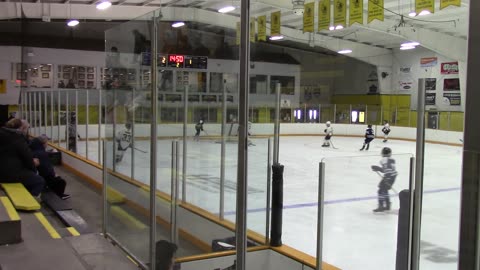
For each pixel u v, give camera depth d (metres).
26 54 16.42
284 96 20.52
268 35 8.05
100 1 11.57
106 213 4.16
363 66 18.55
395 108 15.76
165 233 3.98
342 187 3.70
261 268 4.18
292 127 20.20
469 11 1.30
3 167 5.43
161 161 4.59
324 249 3.51
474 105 1.30
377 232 3.56
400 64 14.34
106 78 5.56
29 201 4.58
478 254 1.33
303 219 5.67
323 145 15.70
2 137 5.43
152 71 3.67
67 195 6.68
